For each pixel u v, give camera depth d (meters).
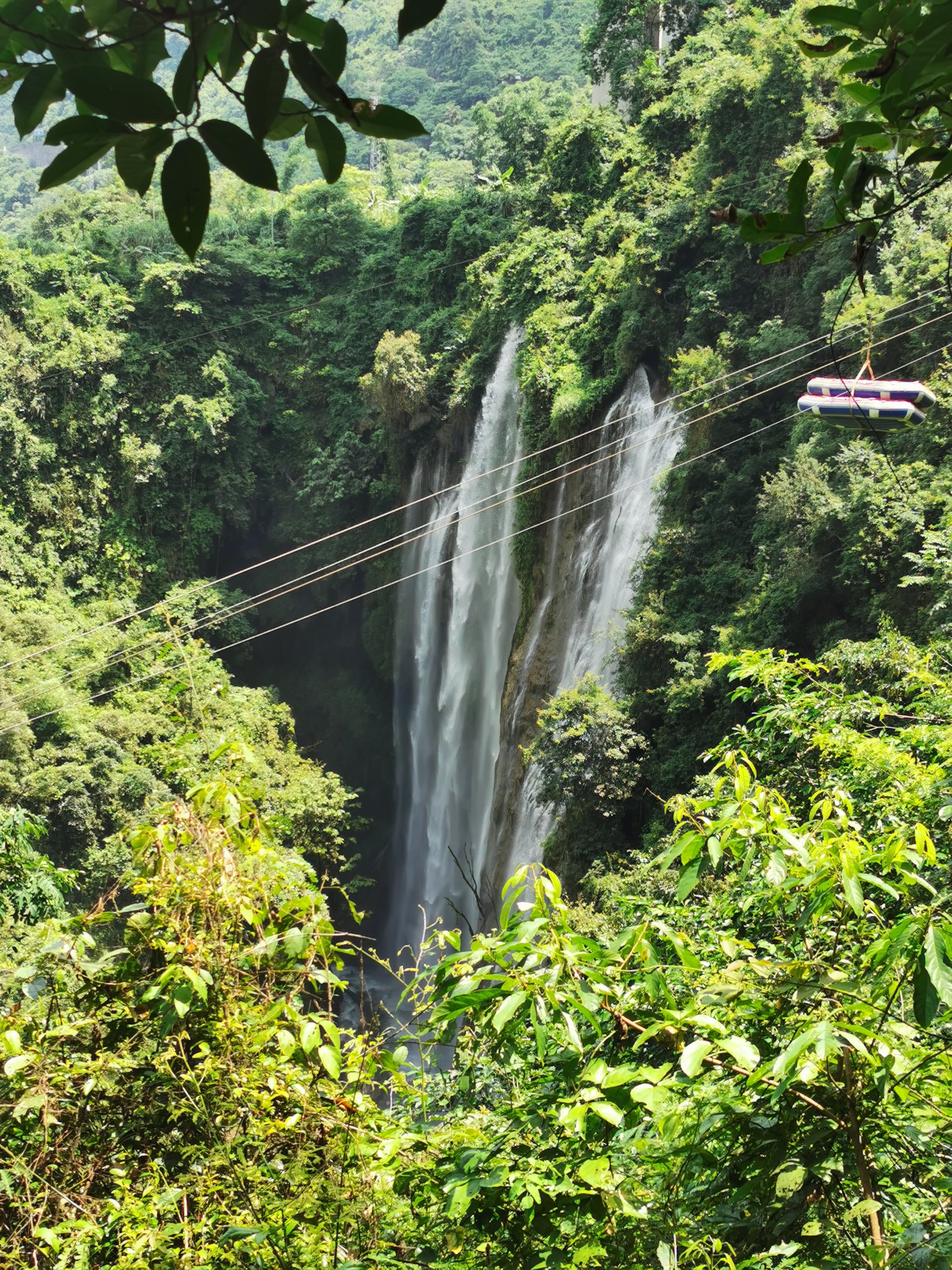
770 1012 2.47
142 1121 2.91
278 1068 2.88
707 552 27.69
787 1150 2.31
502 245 43.94
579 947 2.58
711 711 25.20
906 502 20.66
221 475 49.38
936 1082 2.42
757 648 23.50
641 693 27.05
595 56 45.66
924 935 2.22
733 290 30.19
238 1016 2.90
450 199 50.22
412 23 1.34
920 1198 2.53
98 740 35.75
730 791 3.68
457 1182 2.38
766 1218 2.22
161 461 48.56
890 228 24.61
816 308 26.94
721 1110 2.33
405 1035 3.02
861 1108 2.28
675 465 28.98
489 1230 2.45
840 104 28.84
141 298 50.00
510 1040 2.62
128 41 1.39
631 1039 2.64
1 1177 2.63
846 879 2.45
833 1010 2.38
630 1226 2.32
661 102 38.88
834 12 1.73
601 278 36.06
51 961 3.05
